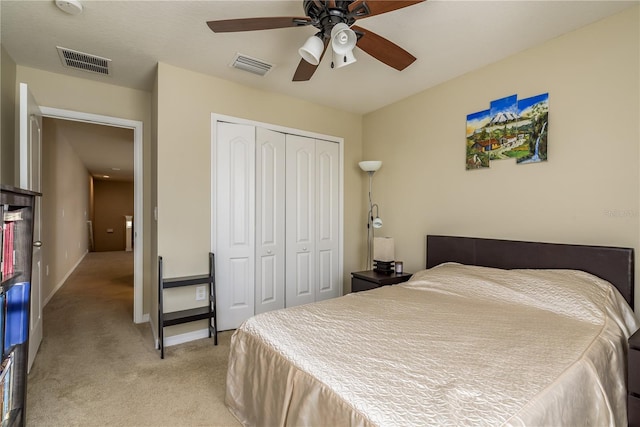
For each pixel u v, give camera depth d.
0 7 1.93
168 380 2.16
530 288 2.00
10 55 2.55
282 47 2.45
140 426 1.69
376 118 3.87
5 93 2.44
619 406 1.41
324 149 3.77
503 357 1.29
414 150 3.37
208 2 1.92
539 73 2.37
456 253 2.86
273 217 3.39
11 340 1.50
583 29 2.15
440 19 2.06
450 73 2.87
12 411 1.52
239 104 3.13
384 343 1.45
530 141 2.42
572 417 1.09
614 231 2.02
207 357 2.52
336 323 1.70
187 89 2.84
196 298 2.92
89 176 9.06
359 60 2.63
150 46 2.44
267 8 1.98
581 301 1.77
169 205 2.76
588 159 2.13
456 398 1.01
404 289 2.44
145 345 2.75
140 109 3.31
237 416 1.73
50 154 4.16
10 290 1.50
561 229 2.26
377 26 2.13
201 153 2.92
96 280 5.34
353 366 1.24
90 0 1.88
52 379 2.16
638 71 1.92
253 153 3.22
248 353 1.70
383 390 1.07
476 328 1.61
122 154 6.37
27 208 1.66
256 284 3.26
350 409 1.01
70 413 1.79
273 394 1.42
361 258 4.08
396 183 3.59
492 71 2.67
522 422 0.92
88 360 2.45
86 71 2.87
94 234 10.56
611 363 1.43
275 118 3.37
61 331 3.05
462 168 2.89
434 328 1.61
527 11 1.97
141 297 3.33
